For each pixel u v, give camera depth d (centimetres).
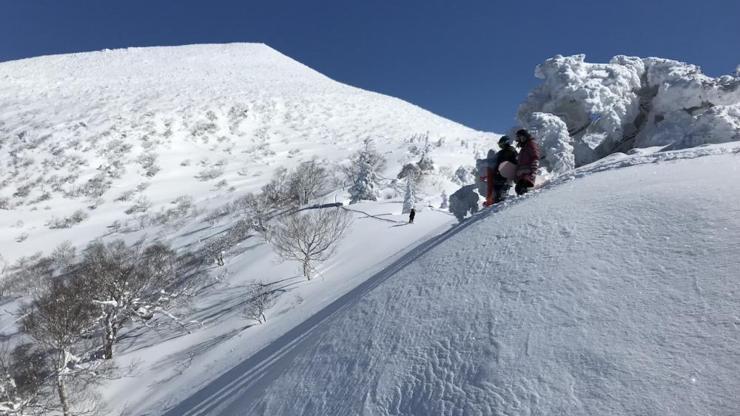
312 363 363
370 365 294
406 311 331
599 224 297
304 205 4259
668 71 1038
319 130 7388
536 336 221
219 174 5628
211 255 3325
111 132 6144
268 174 5591
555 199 395
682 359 166
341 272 2403
